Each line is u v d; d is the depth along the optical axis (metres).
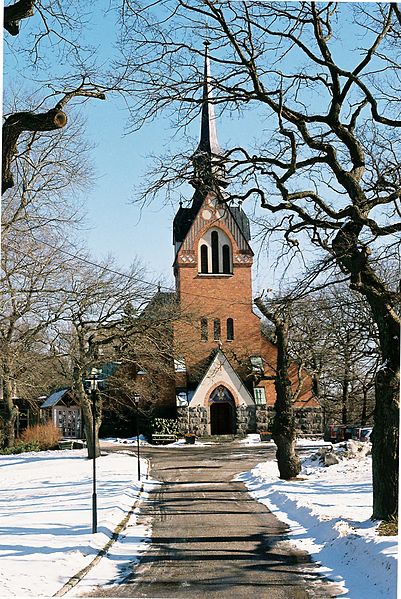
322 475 34.84
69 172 33.59
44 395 70.44
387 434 18.39
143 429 66.69
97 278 43.09
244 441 62.91
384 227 17.05
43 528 20.72
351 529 18.38
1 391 56.75
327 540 18.28
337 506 23.67
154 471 40.84
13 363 36.16
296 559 16.69
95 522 19.75
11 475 40.97
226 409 66.62
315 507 23.22
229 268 68.06
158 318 46.16
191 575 15.20
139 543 19.09
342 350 34.94
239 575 15.12
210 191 19.31
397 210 17.28
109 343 45.81
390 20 18.14
